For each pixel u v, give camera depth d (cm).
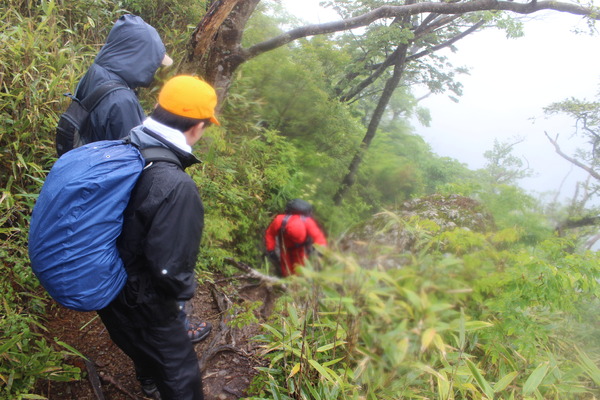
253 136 526
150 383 208
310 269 156
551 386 206
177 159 153
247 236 412
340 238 169
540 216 393
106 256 142
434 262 160
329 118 641
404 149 948
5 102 281
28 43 310
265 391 221
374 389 183
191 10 525
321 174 586
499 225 396
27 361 194
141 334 163
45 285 142
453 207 428
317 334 222
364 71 1184
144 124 157
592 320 247
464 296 166
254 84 582
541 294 190
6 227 269
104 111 204
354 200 608
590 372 201
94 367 226
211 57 455
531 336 195
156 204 142
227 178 415
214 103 162
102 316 166
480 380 179
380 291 144
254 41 611
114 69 213
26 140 288
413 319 140
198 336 253
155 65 225
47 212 136
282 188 471
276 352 239
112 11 441
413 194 754
